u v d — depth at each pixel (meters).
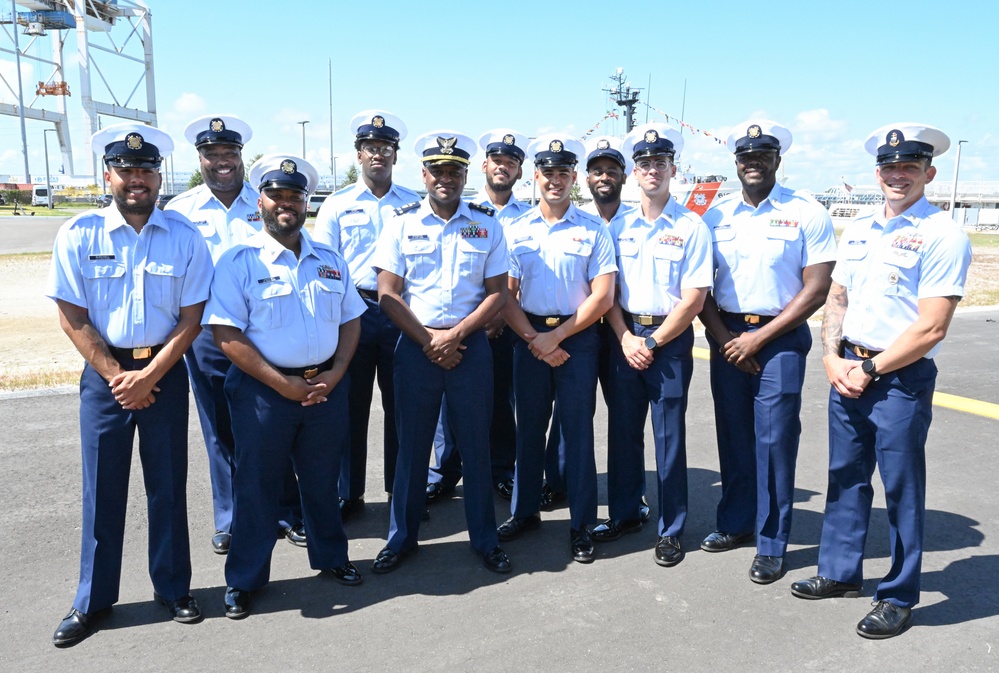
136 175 2.84
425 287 3.54
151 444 3.03
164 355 2.96
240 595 3.17
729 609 3.19
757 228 3.58
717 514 3.90
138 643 2.94
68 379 6.82
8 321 10.24
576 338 3.75
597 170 3.96
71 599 3.26
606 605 3.23
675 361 3.65
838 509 3.27
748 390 3.71
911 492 2.98
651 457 5.26
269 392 3.16
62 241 2.86
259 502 3.20
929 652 2.86
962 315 11.09
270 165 3.12
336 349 3.33
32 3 62.31
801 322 3.51
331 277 3.26
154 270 2.93
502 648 2.90
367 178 4.23
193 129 3.90
